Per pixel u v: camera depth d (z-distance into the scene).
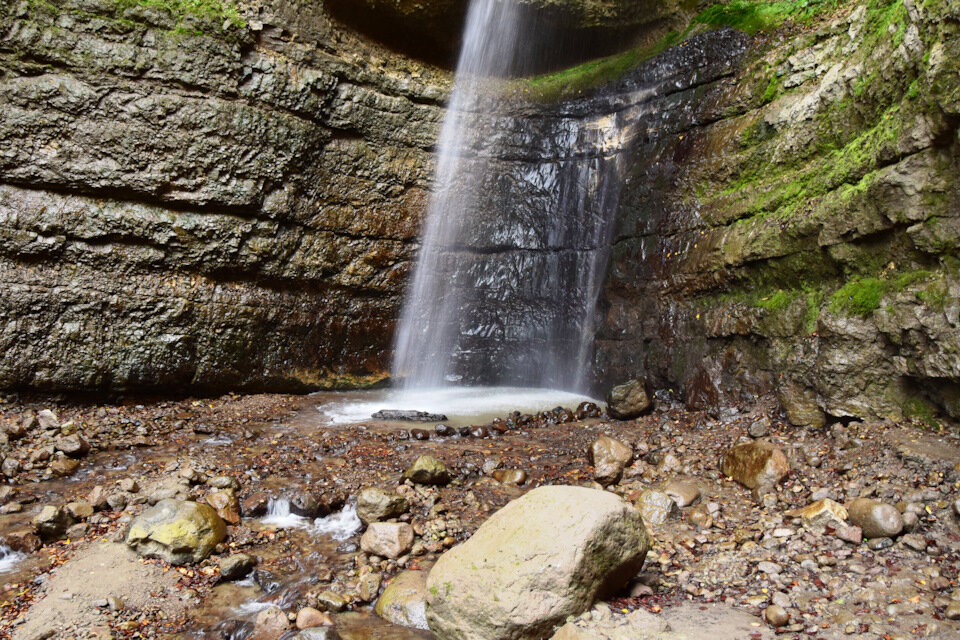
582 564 3.67
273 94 9.20
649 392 9.46
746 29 9.20
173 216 8.68
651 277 9.71
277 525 5.59
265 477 6.48
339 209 10.37
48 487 6.06
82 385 8.20
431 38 10.97
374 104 10.43
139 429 7.81
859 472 5.52
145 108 8.27
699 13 10.53
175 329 8.85
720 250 8.47
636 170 10.31
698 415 8.19
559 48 11.86
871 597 3.81
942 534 4.41
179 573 4.71
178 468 6.51
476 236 11.79
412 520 5.53
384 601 4.35
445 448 7.50
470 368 11.96
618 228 10.46
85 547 4.98
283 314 9.92
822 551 4.44
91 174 8.08
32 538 4.96
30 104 7.68
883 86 6.43
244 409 9.03
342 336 10.75
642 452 7.04
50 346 7.99
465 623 3.63
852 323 6.46
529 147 11.91
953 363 5.46
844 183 6.78
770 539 4.71
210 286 9.17
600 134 11.24
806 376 7.00
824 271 7.07
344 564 4.93
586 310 11.24
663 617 3.77
